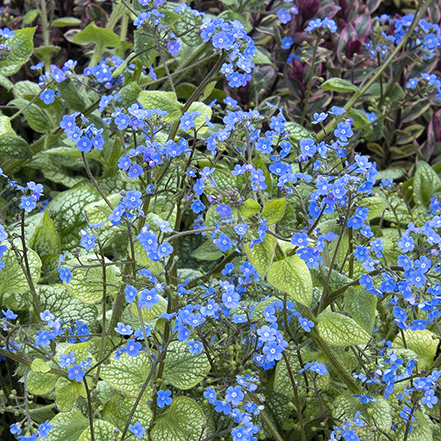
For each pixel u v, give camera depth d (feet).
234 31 1.82
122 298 1.85
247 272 1.84
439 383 1.85
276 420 1.93
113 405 1.80
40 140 2.37
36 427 1.95
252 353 1.79
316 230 1.76
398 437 1.85
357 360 1.91
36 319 1.98
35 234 2.09
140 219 1.77
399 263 1.69
